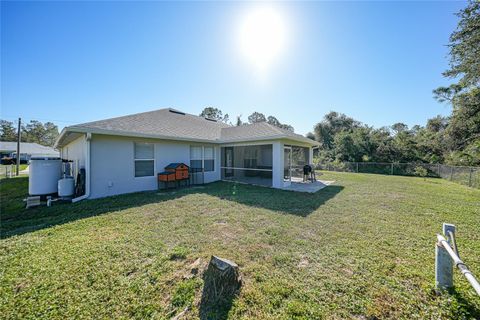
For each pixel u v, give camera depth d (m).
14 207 6.01
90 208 5.76
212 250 3.25
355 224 4.46
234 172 12.85
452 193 8.23
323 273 2.63
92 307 2.06
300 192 8.21
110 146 7.54
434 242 3.56
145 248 3.29
